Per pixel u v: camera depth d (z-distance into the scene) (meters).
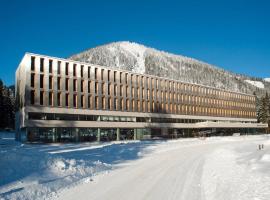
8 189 12.41
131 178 17.14
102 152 34.56
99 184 15.12
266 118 128.88
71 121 64.75
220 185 14.30
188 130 94.69
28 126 58.38
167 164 24.73
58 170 17.17
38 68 61.22
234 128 109.12
